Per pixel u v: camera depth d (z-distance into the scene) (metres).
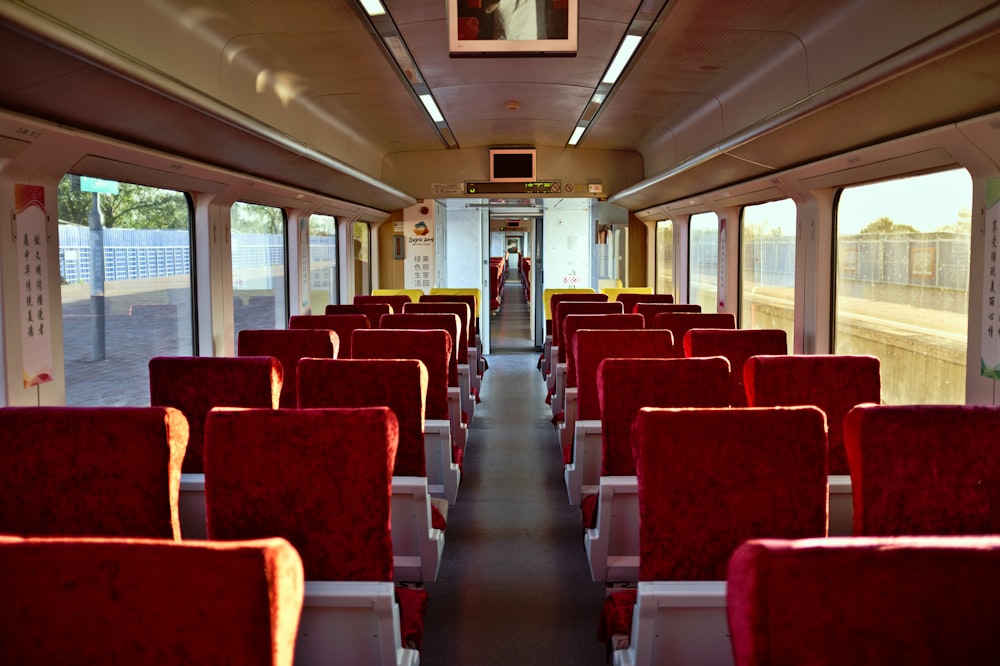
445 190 12.99
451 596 4.01
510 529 5.06
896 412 2.26
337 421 2.22
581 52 6.26
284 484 2.24
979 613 1.19
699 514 2.36
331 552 2.28
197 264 6.73
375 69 6.71
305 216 9.70
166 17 4.64
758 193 7.91
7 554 1.28
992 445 2.23
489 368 12.64
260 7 4.86
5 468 2.35
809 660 1.20
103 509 2.36
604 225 13.98
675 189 9.82
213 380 3.62
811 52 5.46
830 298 6.88
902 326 5.77
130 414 2.34
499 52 3.86
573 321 5.95
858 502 2.29
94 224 5.28
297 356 5.23
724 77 6.93
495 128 10.67
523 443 7.54
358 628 2.33
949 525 2.25
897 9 4.22
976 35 3.23
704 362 3.53
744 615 1.21
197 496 3.47
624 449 3.57
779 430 2.33
